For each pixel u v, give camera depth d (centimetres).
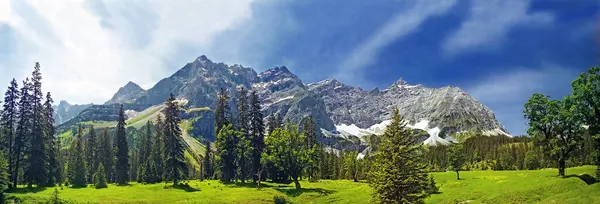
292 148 7888
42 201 4634
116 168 9962
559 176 5591
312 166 8869
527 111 6319
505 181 6100
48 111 7850
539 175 7006
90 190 6328
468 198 5197
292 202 5894
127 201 5212
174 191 6581
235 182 8431
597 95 5209
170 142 8294
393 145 3797
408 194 3694
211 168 11519
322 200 6184
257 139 9112
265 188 7394
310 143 11306
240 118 9512
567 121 5662
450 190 6316
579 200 3747
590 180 4906
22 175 6681
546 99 6175
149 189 6731
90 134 11325
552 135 6147
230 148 8825
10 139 6669
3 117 6662
